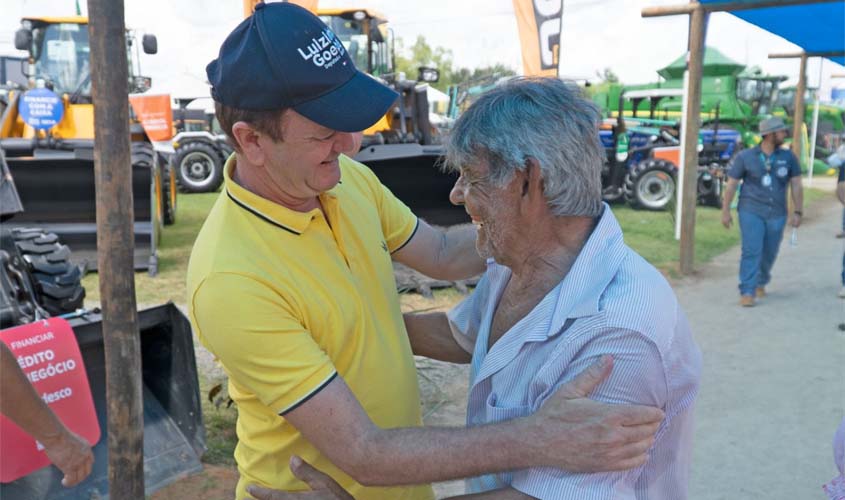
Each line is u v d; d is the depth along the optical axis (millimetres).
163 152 9258
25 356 2727
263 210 1449
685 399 1333
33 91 7531
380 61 9641
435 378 4801
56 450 1920
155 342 3359
